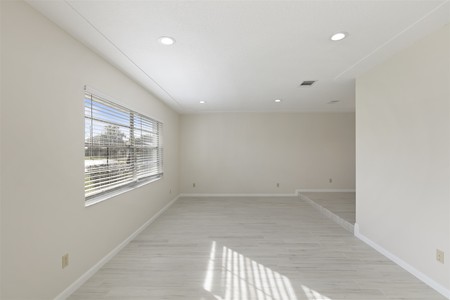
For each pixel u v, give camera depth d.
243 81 3.18
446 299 1.74
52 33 1.66
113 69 2.53
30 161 1.48
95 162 2.28
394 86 2.31
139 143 3.43
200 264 2.31
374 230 2.66
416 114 2.05
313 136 5.89
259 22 1.71
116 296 1.80
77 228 1.92
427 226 1.95
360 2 1.48
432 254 1.90
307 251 2.61
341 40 2.01
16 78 1.39
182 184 5.87
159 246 2.76
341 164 5.88
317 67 2.65
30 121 1.48
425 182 1.96
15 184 1.38
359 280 2.02
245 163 5.88
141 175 3.50
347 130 5.88
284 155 5.89
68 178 1.82
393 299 1.76
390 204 2.38
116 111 2.72
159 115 4.27
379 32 1.88
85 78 2.04
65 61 1.79
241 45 2.09
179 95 3.97
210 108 5.27
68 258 1.81
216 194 5.88
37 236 1.53
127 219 2.86
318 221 3.75
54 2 1.44
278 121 5.88
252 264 2.31
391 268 2.22
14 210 1.37
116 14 1.58
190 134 5.88
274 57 2.36
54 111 1.68
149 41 1.99
